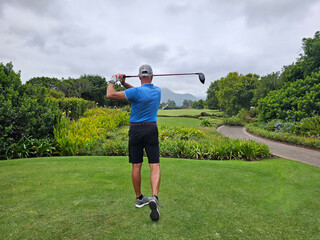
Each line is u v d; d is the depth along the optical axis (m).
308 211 2.57
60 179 3.41
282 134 12.75
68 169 4.04
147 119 2.27
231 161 5.72
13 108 6.21
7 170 3.88
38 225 1.99
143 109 2.25
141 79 2.42
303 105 16.06
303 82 18.28
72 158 5.11
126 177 3.58
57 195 2.74
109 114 14.48
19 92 7.12
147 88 2.30
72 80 42.84
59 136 6.64
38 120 6.56
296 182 3.86
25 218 2.12
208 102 71.50
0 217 2.12
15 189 2.92
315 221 2.30
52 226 1.98
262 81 30.56
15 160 4.73
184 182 3.50
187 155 6.70
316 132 11.55
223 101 50.44
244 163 5.32
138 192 2.36
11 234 1.82
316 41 19.44
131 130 2.29
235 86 43.75
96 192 2.87
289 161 5.88
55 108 7.72
